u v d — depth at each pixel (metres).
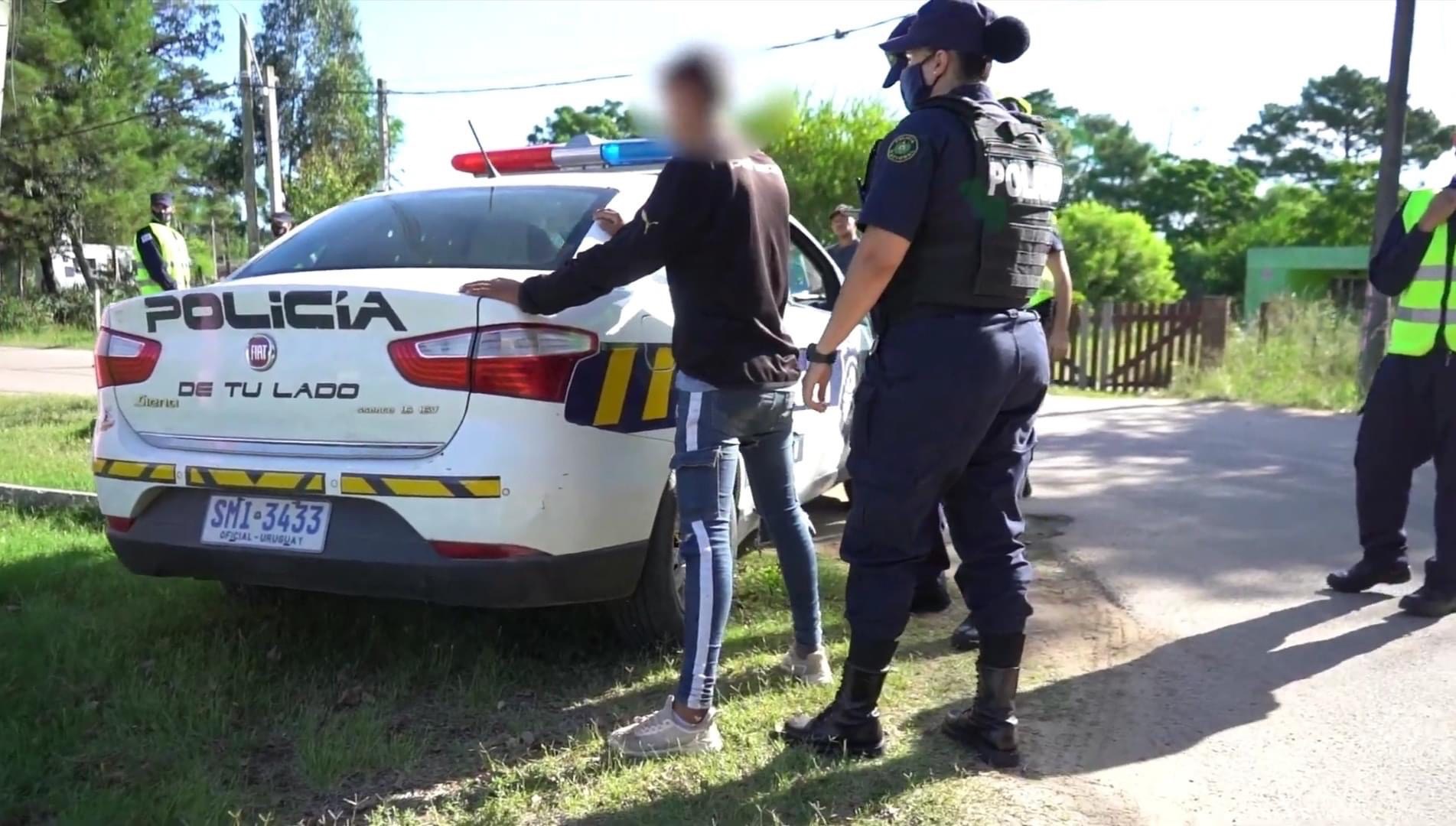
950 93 2.85
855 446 2.92
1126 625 4.22
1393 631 4.13
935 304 2.79
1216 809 2.79
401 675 3.62
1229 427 10.51
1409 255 4.17
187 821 2.73
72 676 3.60
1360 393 12.32
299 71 51.91
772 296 3.23
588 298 3.12
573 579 3.28
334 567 3.19
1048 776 2.95
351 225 4.15
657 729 3.06
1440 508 4.27
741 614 4.36
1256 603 4.50
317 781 2.96
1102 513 6.25
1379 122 61.56
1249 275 40.28
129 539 3.48
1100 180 59.91
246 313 3.35
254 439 3.36
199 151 34.84
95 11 28.47
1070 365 16.19
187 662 3.69
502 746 3.17
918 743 3.13
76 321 27.50
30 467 7.06
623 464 3.40
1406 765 3.04
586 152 5.08
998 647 2.98
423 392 3.14
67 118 26.80
